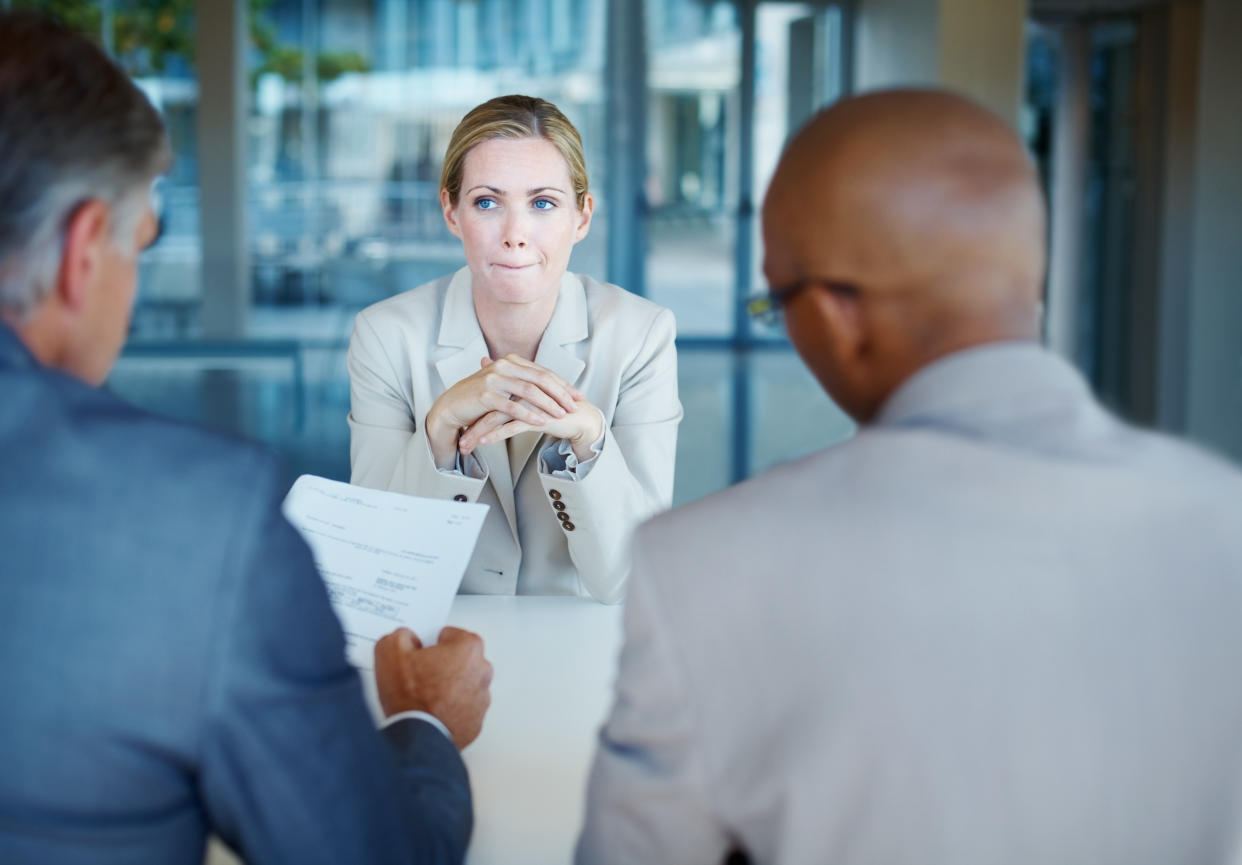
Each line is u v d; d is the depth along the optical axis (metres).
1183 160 6.22
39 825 0.73
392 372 1.83
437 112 8.01
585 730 1.30
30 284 0.77
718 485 4.84
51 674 0.73
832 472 0.78
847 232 0.77
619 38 8.16
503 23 8.04
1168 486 0.75
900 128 0.76
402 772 1.00
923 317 0.78
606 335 1.82
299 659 0.79
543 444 1.73
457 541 1.42
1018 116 5.82
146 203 0.83
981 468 0.74
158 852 0.76
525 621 1.62
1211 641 0.73
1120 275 6.69
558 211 1.69
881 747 0.74
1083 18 6.58
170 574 0.74
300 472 4.86
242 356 5.62
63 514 0.74
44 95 0.76
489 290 1.73
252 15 7.73
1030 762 0.73
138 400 5.50
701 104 8.24
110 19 7.32
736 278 8.27
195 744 0.75
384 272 6.54
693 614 0.77
